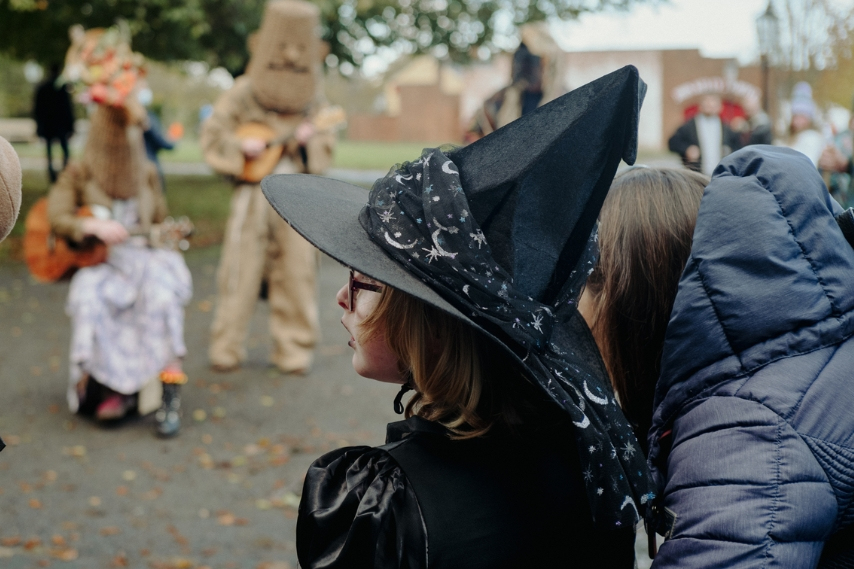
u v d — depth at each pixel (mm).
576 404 1191
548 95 6512
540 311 1163
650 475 1280
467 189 1188
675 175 1611
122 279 4594
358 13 14078
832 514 1184
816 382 1217
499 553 1146
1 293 8453
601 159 1229
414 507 1144
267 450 4484
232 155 5586
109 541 3436
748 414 1215
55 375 5754
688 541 1188
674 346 1325
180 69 15898
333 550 1159
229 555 3359
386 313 1245
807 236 1272
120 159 4496
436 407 1244
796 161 1339
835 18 13555
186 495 3914
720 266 1287
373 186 1284
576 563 1229
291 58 5578
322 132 5738
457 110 43250
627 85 1202
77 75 4312
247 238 5785
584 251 1269
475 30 15008
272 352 6328
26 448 4414
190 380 5715
